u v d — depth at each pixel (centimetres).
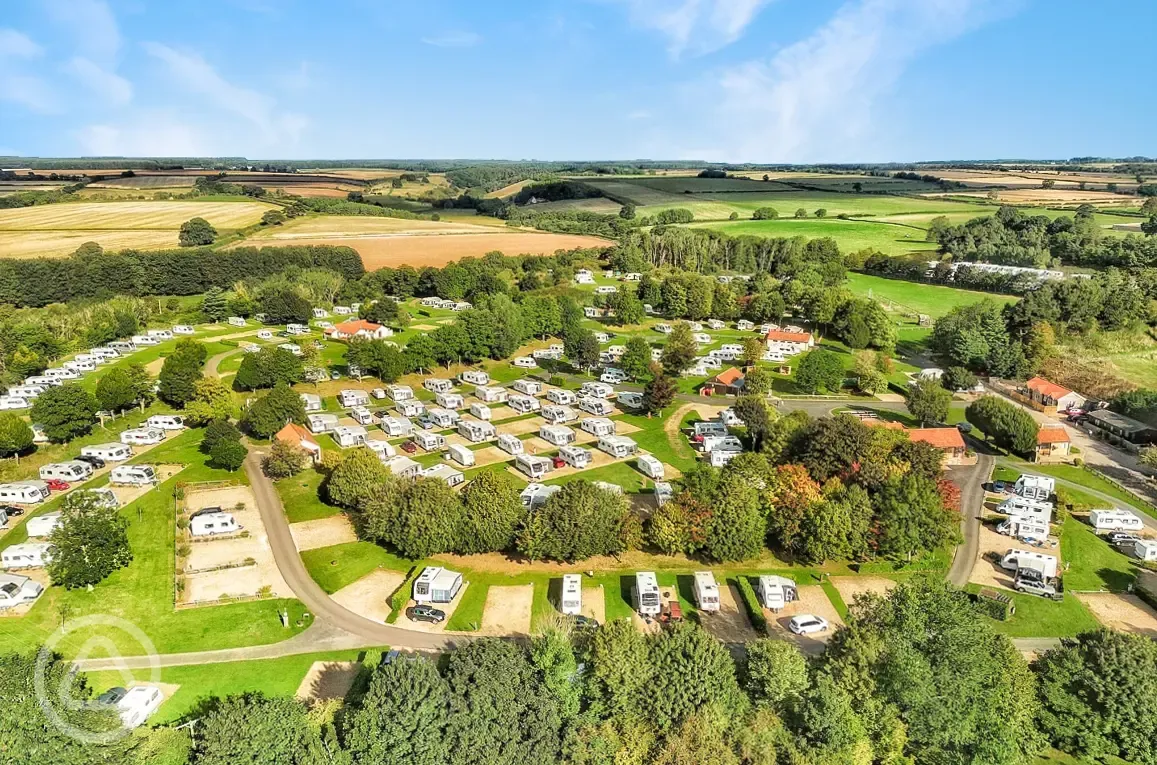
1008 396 13700
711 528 7481
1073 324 15800
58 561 6588
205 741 4497
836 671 5247
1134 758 5156
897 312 19500
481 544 7450
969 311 16312
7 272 19088
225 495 8919
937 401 11325
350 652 6028
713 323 19188
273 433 10644
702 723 4828
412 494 7581
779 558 7775
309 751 4531
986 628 5556
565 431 10819
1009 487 9419
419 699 4700
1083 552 7981
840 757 4812
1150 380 14162
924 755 5122
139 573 7106
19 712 4381
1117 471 10225
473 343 14850
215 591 6862
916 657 5112
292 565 7369
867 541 7488
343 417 11825
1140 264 19400
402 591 6819
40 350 14188
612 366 15338
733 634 6406
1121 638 5591
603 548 7412
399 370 13525
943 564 7669
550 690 5084
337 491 8344
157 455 10106
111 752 4441
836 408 12688
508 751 4669
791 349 16288
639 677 5116
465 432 11106
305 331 17488
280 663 5859
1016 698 5238
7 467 9294
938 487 8181
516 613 6644
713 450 10219
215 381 11231
